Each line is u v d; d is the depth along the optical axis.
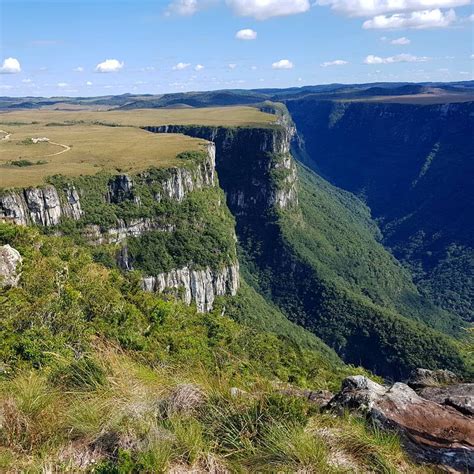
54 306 17.66
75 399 7.05
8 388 7.43
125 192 97.88
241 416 6.45
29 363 11.61
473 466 5.91
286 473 5.49
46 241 39.44
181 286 96.06
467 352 20.95
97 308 22.06
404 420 6.97
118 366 8.03
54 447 6.12
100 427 6.37
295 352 45.78
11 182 84.44
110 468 5.49
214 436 6.22
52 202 83.25
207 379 7.62
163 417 6.64
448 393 8.70
